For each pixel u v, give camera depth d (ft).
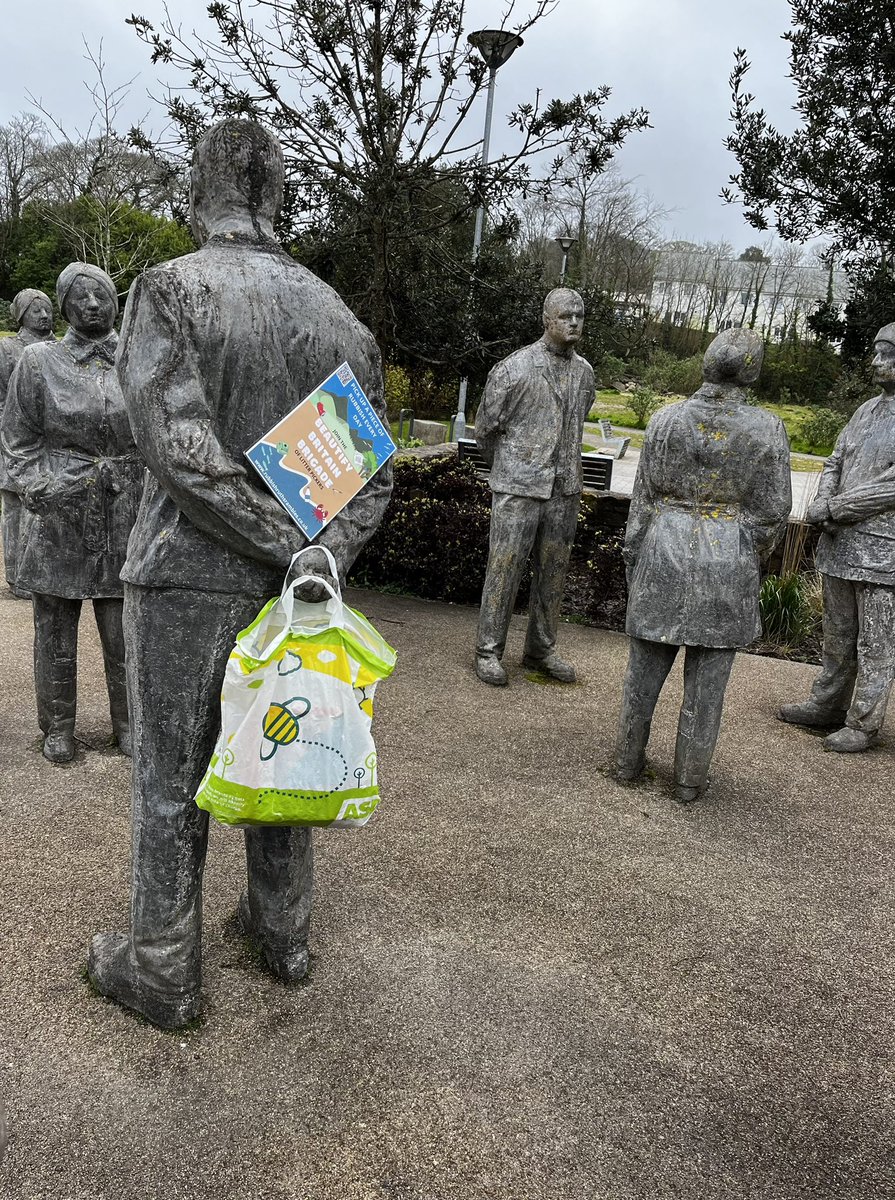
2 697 16.11
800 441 79.46
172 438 6.67
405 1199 6.76
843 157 22.48
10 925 9.65
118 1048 7.99
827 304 24.82
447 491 25.84
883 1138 7.83
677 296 142.31
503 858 12.04
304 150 25.66
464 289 26.61
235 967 9.21
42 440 12.67
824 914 11.43
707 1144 7.57
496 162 25.23
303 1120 7.38
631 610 13.70
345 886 11.01
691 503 13.26
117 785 13.05
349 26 24.43
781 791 15.06
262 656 6.75
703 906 11.35
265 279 7.17
